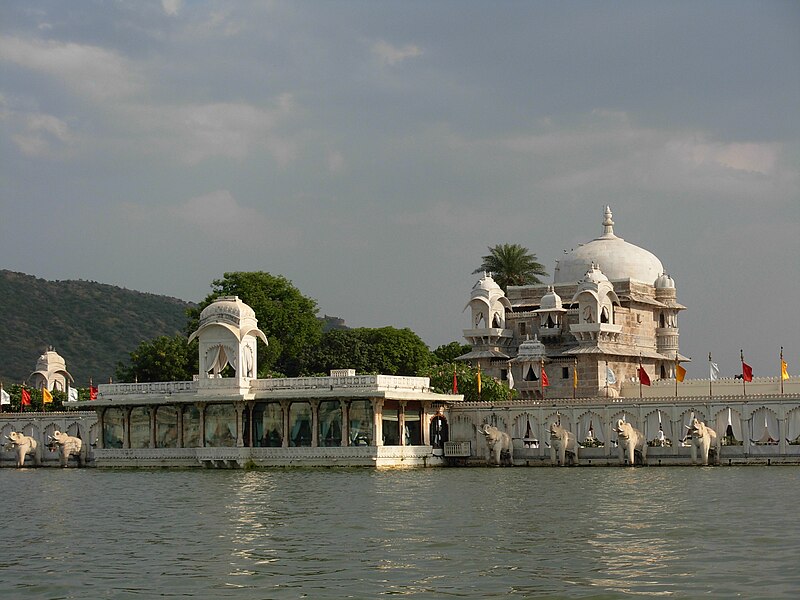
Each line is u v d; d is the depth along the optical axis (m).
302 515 61.69
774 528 51.38
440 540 50.31
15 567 45.72
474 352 145.50
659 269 150.12
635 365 141.12
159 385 115.38
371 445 105.56
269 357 154.38
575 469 100.19
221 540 52.12
